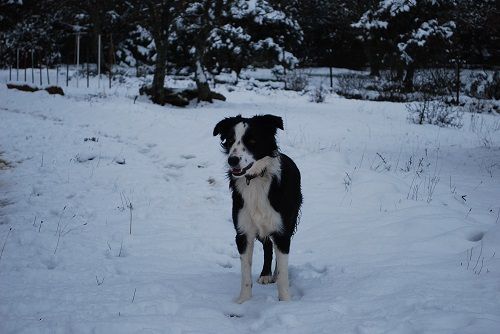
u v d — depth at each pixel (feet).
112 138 37.45
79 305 13.64
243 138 14.88
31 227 21.61
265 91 78.13
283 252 14.97
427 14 88.02
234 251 20.30
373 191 25.55
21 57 91.04
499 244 16.93
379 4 90.68
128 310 13.33
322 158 32.24
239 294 15.29
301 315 12.90
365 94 80.89
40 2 92.22
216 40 88.48
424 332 11.05
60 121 42.01
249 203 14.90
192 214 24.53
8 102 48.55
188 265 18.24
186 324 12.50
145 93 58.85
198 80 58.03
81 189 27.09
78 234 21.15
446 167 33.45
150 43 94.68
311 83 92.79
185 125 41.88
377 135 44.83
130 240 20.72
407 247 18.26
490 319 11.41
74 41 98.73
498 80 78.59
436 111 56.85
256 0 89.86
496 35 90.27
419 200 24.44
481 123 52.65
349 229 20.84
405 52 85.25
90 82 73.77
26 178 28.35
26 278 15.98
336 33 112.78
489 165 34.35
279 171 15.16
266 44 90.68
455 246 18.07
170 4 55.16
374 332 11.43
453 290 13.66
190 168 31.71
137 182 28.55
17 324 12.25
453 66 89.56
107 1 89.61
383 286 14.40
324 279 15.89
